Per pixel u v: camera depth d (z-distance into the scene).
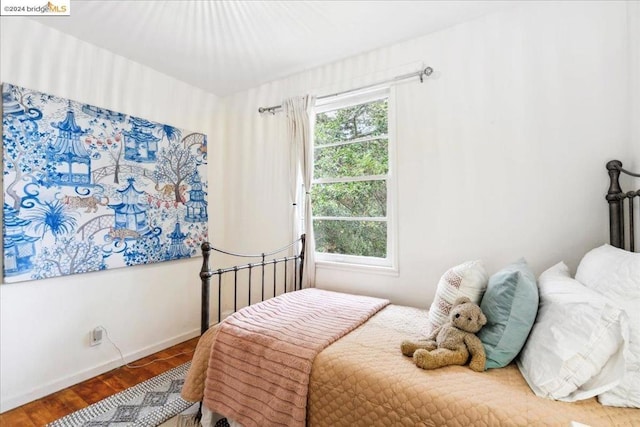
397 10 1.87
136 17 1.92
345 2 1.80
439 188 2.05
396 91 2.22
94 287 2.19
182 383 2.07
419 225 2.12
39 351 1.92
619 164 1.52
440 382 1.09
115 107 2.33
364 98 2.42
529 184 1.79
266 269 2.89
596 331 0.96
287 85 2.77
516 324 1.19
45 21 1.94
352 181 2.49
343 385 1.18
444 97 2.04
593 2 1.65
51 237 1.94
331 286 2.50
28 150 1.85
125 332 2.36
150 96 2.57
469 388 1.05
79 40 2.14
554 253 1.73
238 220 3.08
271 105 2.87
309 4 1.82
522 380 1.10
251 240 2.99
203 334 1.68
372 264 2.36
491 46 1.90
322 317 1.70
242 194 3.06
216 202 3.11
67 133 2.02
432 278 2.08
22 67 1.88
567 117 1.70
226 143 3.18
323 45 2.26
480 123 1.93
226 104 3.18
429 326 1.58
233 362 1.47
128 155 2.35
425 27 2.04
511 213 1.84
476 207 1.94
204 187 2.94
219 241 3.13
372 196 2.40
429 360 1.17
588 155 1.65
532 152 1.79
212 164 3.08
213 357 1.54
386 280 2.25
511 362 1.24
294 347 1.36
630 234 1.47
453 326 1.29
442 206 2.04
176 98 2.77
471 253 1.95
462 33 1.99
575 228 1.68
